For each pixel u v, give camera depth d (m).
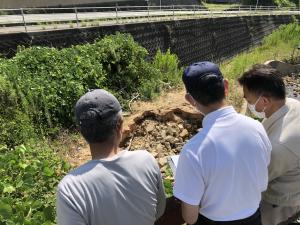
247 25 37.94
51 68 9.58
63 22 18.56
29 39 14.31
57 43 15.40
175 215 2.54
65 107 8.62
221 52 32.59
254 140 2.10
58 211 1.79
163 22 23.28
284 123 2.57
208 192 2.10
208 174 2.03
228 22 33.62
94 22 19.36
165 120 7.72
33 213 4.04
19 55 9.82
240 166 2.04
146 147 7.06
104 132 1.82
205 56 29.73
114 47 11.59
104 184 1.80
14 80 8.23
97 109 1.81
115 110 1.85
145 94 10.56
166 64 13.93
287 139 2.52
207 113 2.14
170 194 3.17
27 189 4.46
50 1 31.69
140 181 1.88
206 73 2.05
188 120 7.73
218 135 2.05
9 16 21.09
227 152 2.03
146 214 1.92
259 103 2.59
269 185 2.72
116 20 20.72
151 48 21.98
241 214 2.16
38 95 8.30
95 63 10.69
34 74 9.23
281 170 2.59
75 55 10.48
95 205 1.78
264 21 42.06
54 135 8.02
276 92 2.52
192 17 28.38
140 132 7.47
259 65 2.60
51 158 6.10
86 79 9.86
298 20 50.56
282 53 19.08
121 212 1.83
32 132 7.42
